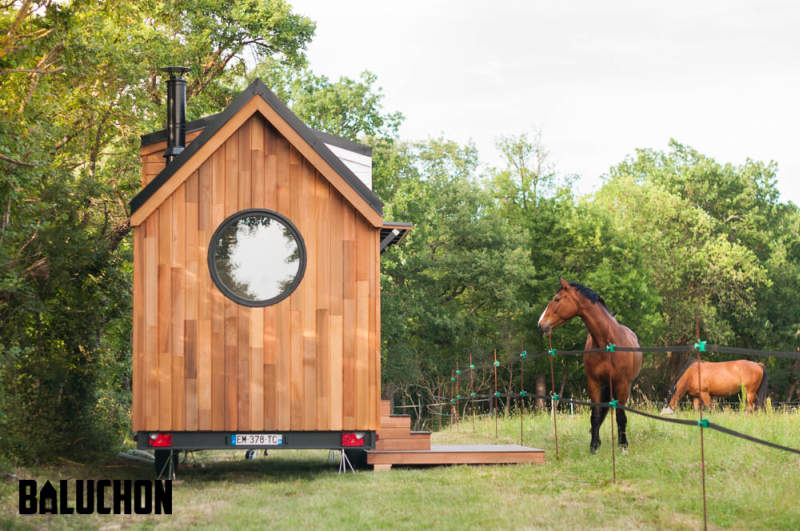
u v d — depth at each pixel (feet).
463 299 155.33
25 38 46.62
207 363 37.06
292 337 37.55
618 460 38.06
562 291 42.06
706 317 169.48
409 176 158.61
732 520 26.27
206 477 38.29
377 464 39.78
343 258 38.06
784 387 183.52
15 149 43.60
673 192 206.49
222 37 92.89
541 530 25.09
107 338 53.36
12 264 42.98
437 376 143.13
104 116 67.00
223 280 37.42
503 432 56.59
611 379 40.93
